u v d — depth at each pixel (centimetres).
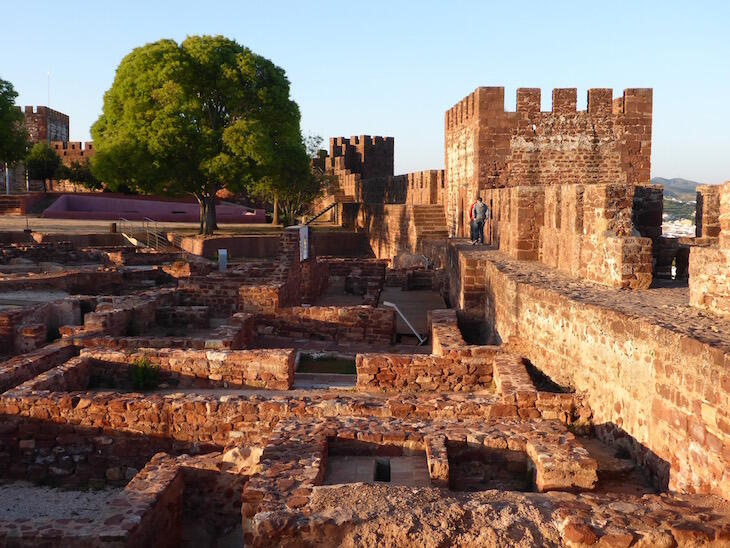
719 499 607
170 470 798
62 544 640
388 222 4419
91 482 983
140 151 3966
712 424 639
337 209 5934
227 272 2156
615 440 868
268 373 1187
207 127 4091
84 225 4566
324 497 597
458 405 937
